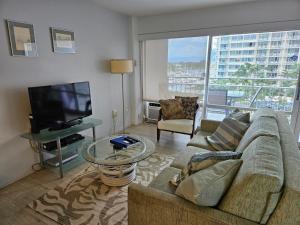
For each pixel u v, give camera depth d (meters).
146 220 1.21
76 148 2.62
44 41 2.50
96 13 3.24
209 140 2.33
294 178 0.95
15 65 2.23
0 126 2.17
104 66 3.55
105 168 2.17
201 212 1.02
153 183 1.55
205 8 3.40
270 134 1.44
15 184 2.28
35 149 2.53
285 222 0.89
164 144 3.39
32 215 1.79
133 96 4.38
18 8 2.19
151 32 4.01
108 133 3.86
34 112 2.29
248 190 0.94
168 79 4.22
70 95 2.72
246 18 3.14
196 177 1.11
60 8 2.65
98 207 1.88
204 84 3.82
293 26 2.87
